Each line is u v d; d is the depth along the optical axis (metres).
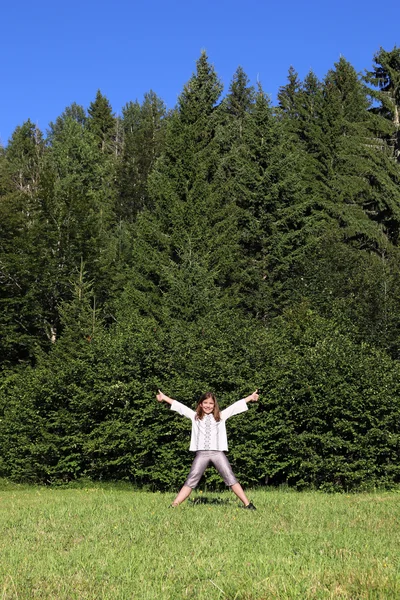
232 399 16.86
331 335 19.34
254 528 7.94
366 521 8.77
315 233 37.22
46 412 19.11
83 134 67.00
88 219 38.34
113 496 13.30
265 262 35.78
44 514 9.54
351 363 17.08
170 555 6.38
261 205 37.06
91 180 61.16
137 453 17.30
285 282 34.66
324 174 43.31
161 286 34.06
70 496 13.91
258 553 6.43
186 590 5.10
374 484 16.34
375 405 16.59
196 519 8.54
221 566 5.85
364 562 5.93
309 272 32.16
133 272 34.91
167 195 35.53
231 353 17.75
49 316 36.50
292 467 16.92
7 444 19.58
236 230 35.97
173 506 9.76
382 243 37.75
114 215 53.75
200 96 40.19
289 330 20.88
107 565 5.95
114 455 17.88
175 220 34.62
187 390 16.94
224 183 37.34
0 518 9.27
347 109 50.88
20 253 36.97
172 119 38.66
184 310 30.61
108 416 17.91
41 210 38.91
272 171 37.12
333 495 14.02
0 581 5.38
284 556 6.28
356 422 16.48
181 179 36.16
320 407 16.64
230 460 16.77
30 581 5.40
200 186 35.53
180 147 36.59
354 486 16.47
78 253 36.38
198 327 21.59
